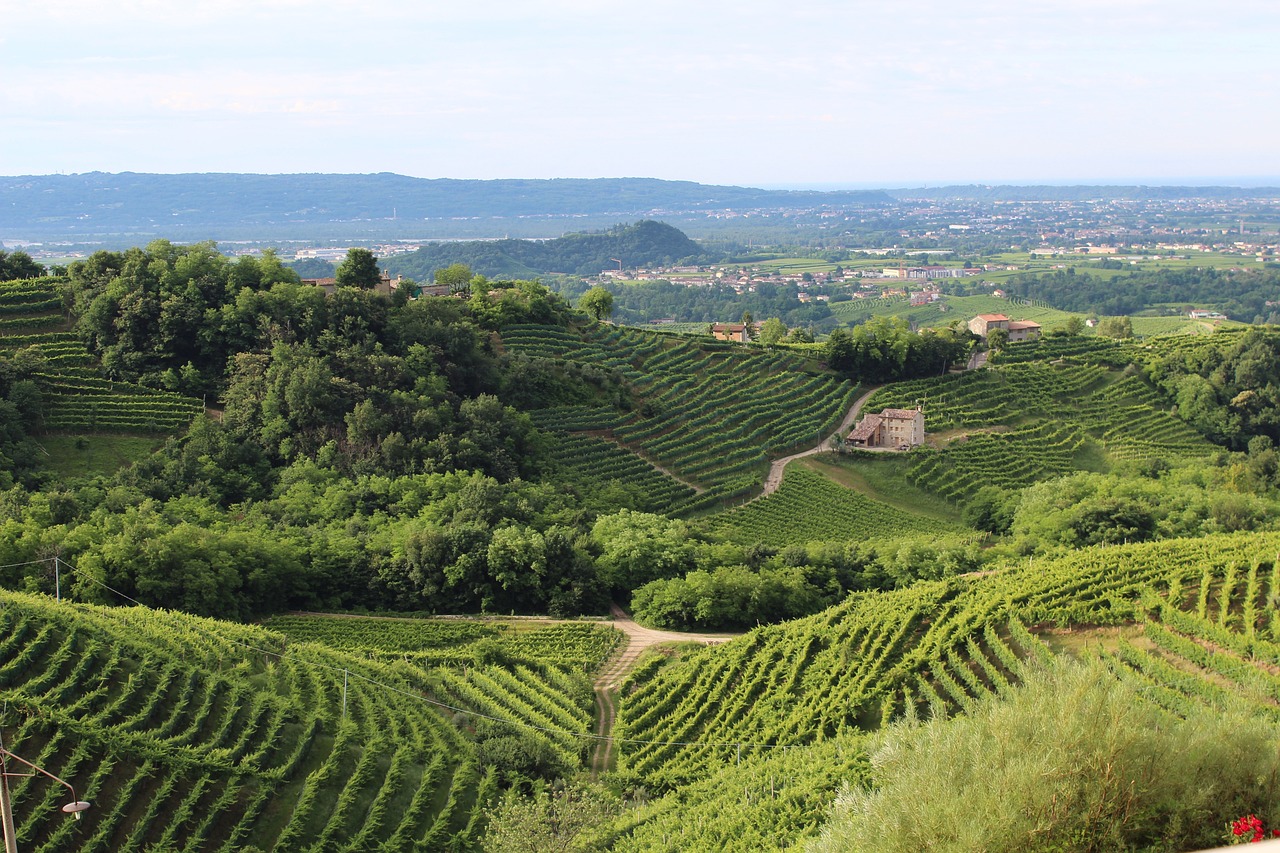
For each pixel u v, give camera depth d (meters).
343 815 48.81
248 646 61.88
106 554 72.94
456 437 110.62
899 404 156.62
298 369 110.12
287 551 82.75
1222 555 69.69
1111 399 166.88
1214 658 55.41
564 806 48.53
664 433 136.25
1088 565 72.00
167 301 119.31
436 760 53.50
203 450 101.81
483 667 71.88
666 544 91.31
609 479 119.88
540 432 124.19
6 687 51.06
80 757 46.81
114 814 45.16
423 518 92.06
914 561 91.50
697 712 64.62
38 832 43.56
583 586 85.88
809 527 115.31
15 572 71.88
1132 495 110.75
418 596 84.69
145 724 50.56
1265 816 27.61
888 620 67.88
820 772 48.22
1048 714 29.05
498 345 146.25
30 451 97.44
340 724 55.00
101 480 95.00
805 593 84.75
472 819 50.62
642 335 168.38
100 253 130.00
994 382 165.75
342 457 104.62
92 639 54.91
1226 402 163.38
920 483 132.25
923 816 27.30
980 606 66.25
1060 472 139.50
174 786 47.38
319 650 65.19
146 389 113.44
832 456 138.88
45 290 125.56
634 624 83.88
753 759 56.22
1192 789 27.73
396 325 127.38
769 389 156.25
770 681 65.19
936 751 29.80
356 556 85.75
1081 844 26.98
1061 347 185.50
